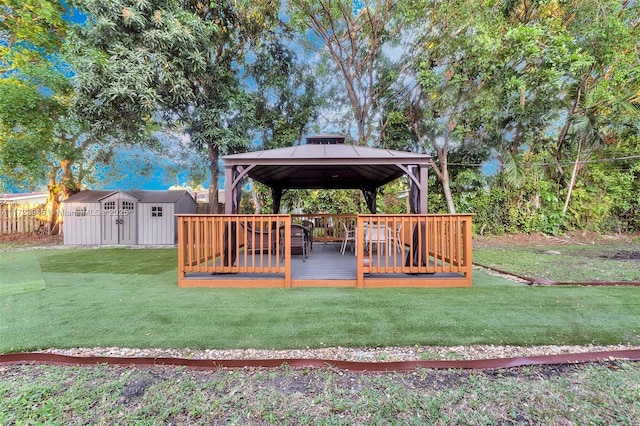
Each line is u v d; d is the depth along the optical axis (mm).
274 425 1851
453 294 4297
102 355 2691
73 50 7555
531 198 11203
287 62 11117
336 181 9008
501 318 3396
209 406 2010
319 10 10078
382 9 10203
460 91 9750
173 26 7789
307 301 4008
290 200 11875
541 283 4828
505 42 8820
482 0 9203
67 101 9422
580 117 9805
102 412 1953
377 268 4770
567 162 10781
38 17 9461
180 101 8664
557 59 8430
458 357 2639
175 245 10078
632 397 2076
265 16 10297
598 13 8852
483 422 1863
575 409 1972
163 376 2357
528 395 2113
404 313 3566
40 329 3139
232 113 9812
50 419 1889
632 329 3088
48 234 11344
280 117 10914
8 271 5875
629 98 9391
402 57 10859
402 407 1992
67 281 5094
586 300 3965
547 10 9367
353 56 11008
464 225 4797
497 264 6527
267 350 2771
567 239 10383
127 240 10156
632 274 5461
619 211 11000
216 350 2775
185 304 3889
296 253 6957
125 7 7434
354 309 3701
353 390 2189
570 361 2527
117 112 7871
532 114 10023
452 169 11539
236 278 4820
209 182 11383
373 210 9516
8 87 8625
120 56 7574
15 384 2240
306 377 2352
